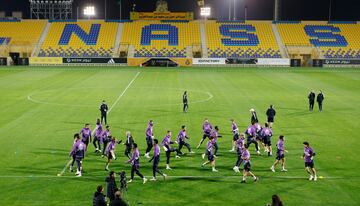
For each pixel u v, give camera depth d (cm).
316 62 8862
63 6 11875
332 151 2873
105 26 9975
